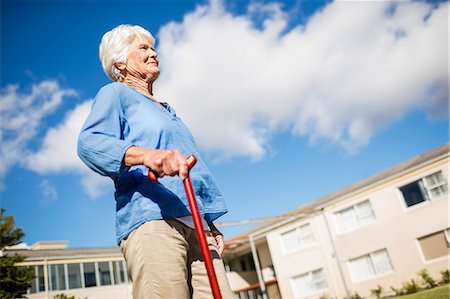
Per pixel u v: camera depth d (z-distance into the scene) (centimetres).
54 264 1602
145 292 102
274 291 2197
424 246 1557
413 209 1594
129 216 110
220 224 1662
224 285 125
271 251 1983
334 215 1805
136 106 127
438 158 1546
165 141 123
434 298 927
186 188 100
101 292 1664
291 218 1895
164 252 105
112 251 1831
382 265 1650
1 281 1311
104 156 103
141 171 115
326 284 1786
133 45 145
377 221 1675
